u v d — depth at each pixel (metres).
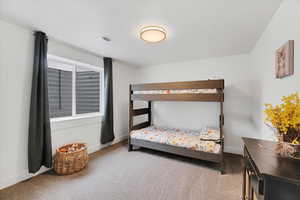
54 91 2.52
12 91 1.89
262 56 2.10
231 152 3.06
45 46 2.14
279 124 1.01
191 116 3.49
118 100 3.78
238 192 1.78
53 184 1.93
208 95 2.47
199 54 3.02
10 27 1.84
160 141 2.83
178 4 1.40
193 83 2.60
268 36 1.82
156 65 4.00
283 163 0.90
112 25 1.84
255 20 1.70
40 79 2.09
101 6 1.44
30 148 1.99
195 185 1.93
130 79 4.20
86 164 2.50
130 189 1.84
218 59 3.21
